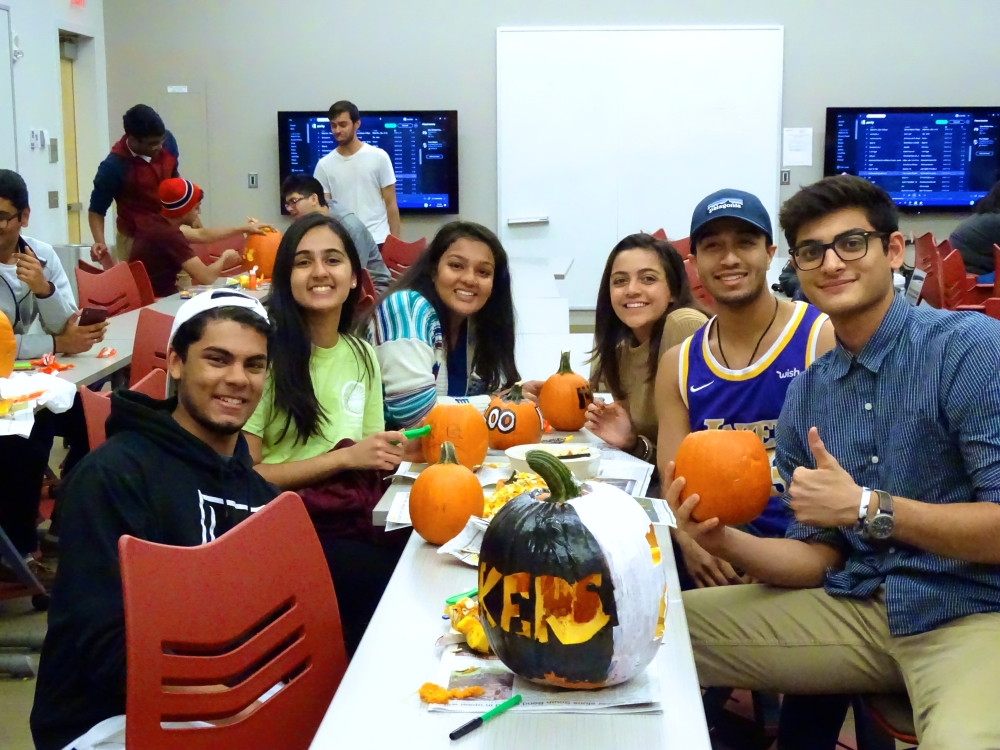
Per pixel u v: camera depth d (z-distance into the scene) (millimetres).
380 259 5496
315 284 2193
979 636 1576
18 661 2812
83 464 1485
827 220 1686
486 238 2791
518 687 1212
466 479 1718
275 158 8305
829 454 1622
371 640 1338
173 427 1548
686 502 1584
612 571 1158
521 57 8172
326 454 2143
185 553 1251
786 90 8211
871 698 1732
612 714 1151
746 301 2111
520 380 2994
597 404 2604
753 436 1618
